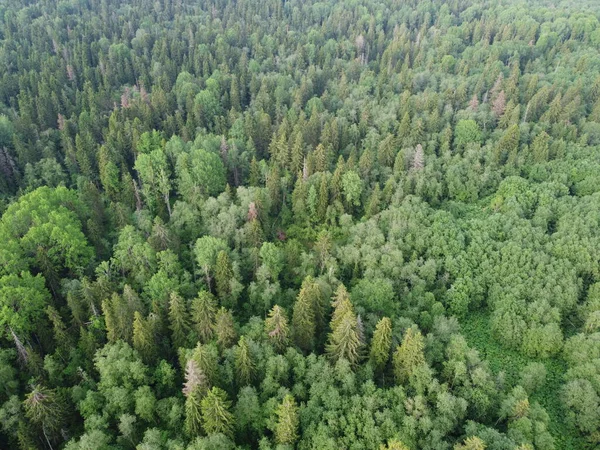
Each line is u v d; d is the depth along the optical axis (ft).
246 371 210.38
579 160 355.56
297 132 408.05
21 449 196.75
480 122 426.51
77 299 253.85
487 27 634.02
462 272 280.92
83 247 293.23
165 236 296.92
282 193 371.35
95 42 601.21
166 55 584.81
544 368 228.02
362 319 252.42
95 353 219.41
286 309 267.18
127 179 356.18
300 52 593.01
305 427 200.03
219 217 313.94
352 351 216.74
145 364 227.40
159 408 208.54
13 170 382.01
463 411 202.69
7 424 198.49
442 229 301.63
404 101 448.65
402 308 266.16
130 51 602.85
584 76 472.85
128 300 242.78
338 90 511.81
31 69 532.32
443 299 273.54
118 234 321.11
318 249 305.12
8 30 616.80
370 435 189.98
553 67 530.27
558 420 216.74
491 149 384.06
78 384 223.92
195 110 451.53
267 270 274.36
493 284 275.18
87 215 330.95
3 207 327.26
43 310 253.85
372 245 298.35
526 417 198.39
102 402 211.20
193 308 245.24
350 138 428.97
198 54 583.99
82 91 513.04
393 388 206.90
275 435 195.72
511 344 251.19
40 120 444.14
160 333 245.04
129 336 230.27
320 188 341.82
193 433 193.16
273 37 653.30
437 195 356.59
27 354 224.53
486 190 363.35
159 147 406.82
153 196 363.97
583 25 593.42
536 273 270.46
